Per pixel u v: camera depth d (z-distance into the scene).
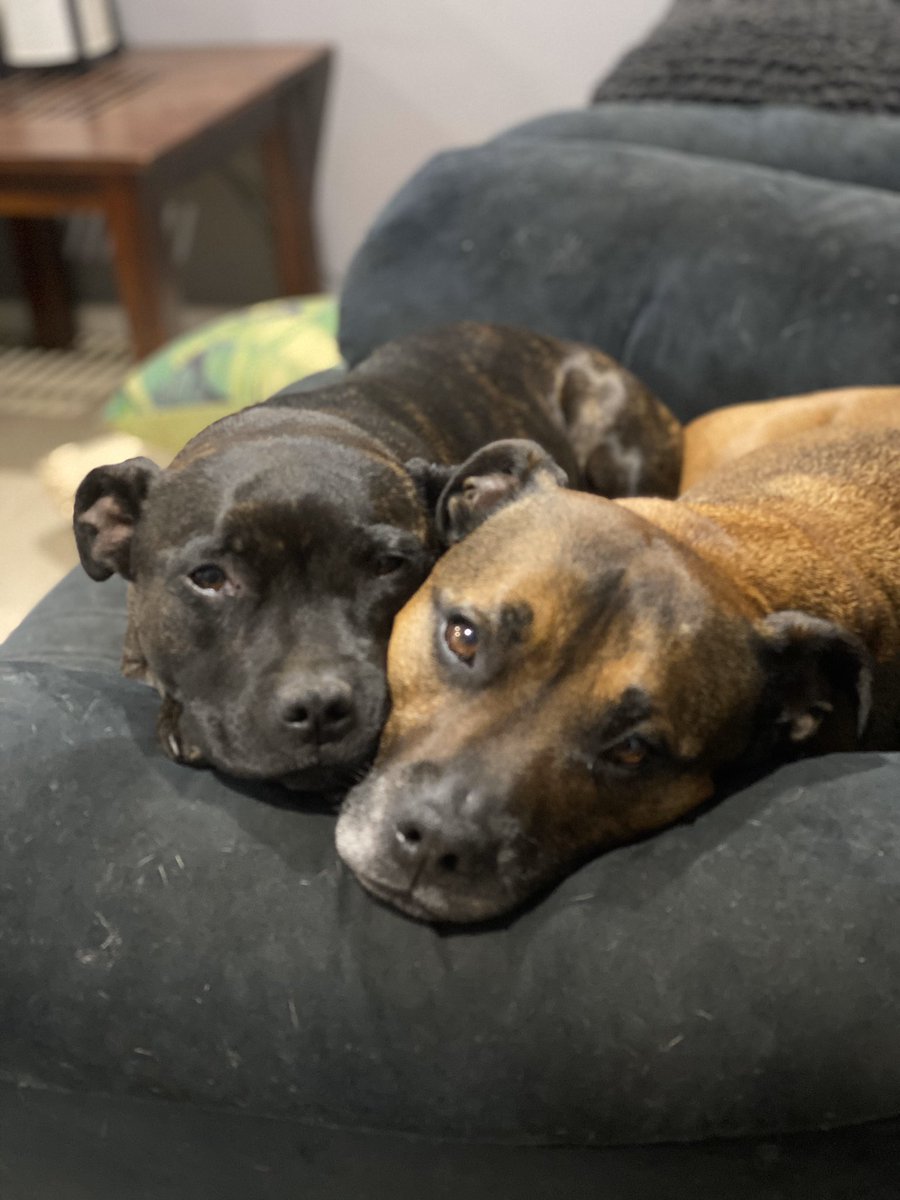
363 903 0.61
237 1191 0.66
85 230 2.05
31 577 1.53
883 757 0.66
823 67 1.34
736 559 0.73
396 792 0.63
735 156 1.25
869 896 0.58
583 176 1.16
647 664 0.63
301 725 0.67
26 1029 0.61
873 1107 0.56
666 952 0.57
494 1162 0.61
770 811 0.62
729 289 1.10
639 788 0.65
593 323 1.14
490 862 0.60
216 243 2.07
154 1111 0.63
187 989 0.59
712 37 1.41
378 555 0.76
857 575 0.77
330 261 2.09
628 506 0.76
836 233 1.09
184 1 1.93
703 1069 0.56
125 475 0.78
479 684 0.65
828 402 1.02
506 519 0.71
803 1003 0.56
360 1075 0.58
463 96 1.93
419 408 0.98
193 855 0.62
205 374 1.45
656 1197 0.62
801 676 0.69
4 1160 0.69
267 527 0.74
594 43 1.86
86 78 1.78
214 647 0.73
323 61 1.92
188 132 1.53
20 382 2.02
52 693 0.70
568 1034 0.57
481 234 1.16
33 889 0.61
